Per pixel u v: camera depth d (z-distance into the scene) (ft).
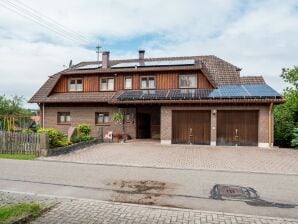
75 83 82.07
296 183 28.99
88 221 18.12
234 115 59.62
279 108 77.66
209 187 27.30
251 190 26.32
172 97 62.28
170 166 37.52
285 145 75.61
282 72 91.45
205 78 70.90
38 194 24.23
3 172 33.53
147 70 73.92
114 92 77.30
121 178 30.86
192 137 61.72
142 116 77.25
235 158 43.73
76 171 34.40
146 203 22.54
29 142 46.32
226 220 18.48
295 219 18.86
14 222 17.15
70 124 77.77
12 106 126.82
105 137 70.23
